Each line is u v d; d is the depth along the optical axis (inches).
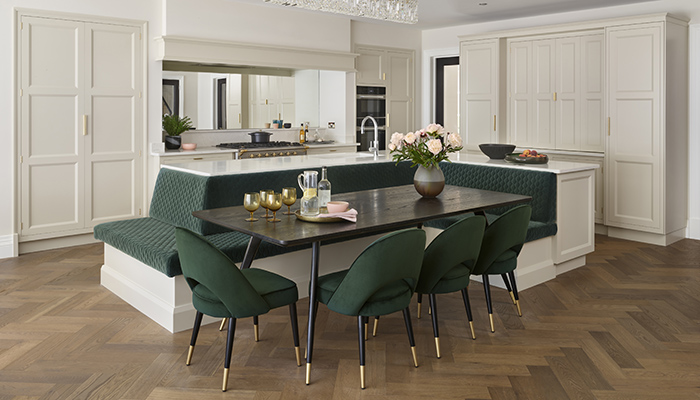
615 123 239.1
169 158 243.0
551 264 182.9
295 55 277.4
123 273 160.9
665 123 224.8
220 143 284.7
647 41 226.8
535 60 278.1
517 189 189.9
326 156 219.1
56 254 212.1
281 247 153.9
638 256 212.8
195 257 106.0
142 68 237.9
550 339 133.5
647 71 227.6
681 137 236.7
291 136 311.9
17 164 209.3
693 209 242.5
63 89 217.8
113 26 228.5
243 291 107.0
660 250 222.1
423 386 110.2
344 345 129.7
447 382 111.8
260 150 270.1
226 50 253.9
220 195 160.2
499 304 158.2
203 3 248.2
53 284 174.2
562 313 151.2
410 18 185.3
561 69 269.3
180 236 107.3
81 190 225.5
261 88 298.0
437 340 122.6
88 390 107.7
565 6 263.3
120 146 234.7
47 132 215.6
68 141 220.8
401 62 336.8
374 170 202.2
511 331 138.5
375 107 328.5
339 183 190.4
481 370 117.1
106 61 227.9
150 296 146.4
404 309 117.3
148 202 243.9
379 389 109.0
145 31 236.4
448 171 213.2
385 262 104.6
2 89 204.7
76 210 224.8
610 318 147.3
